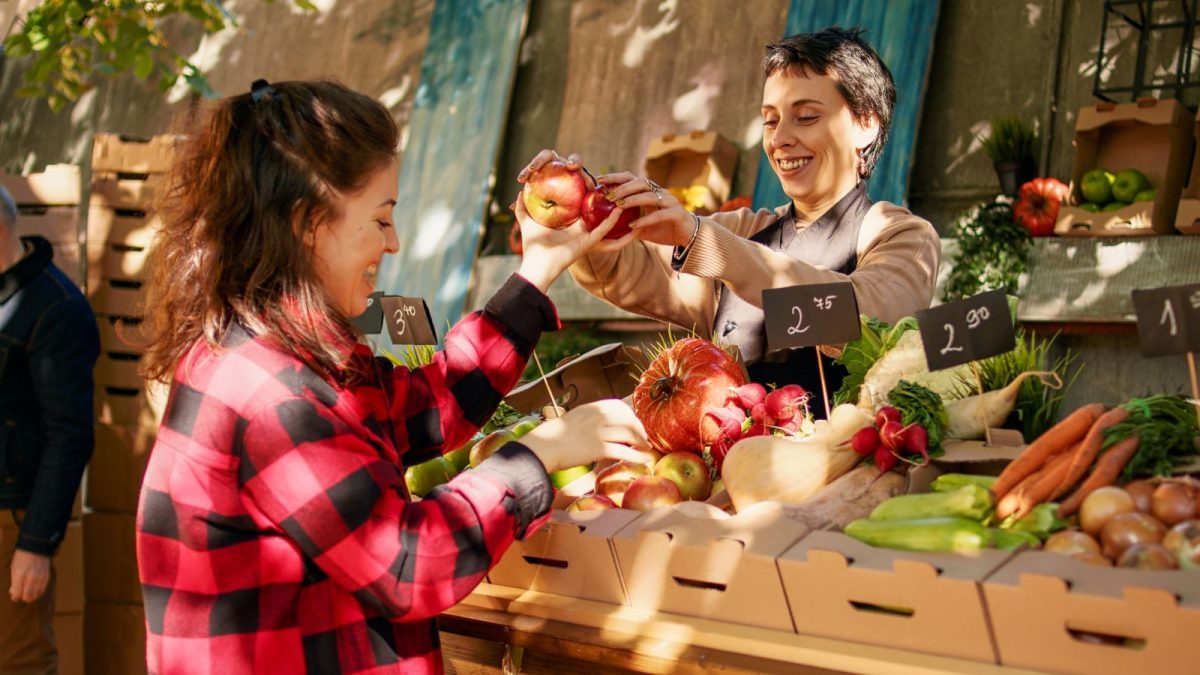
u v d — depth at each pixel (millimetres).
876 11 5039
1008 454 1488
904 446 1502
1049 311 4395
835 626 1309
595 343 5645
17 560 3176
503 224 6484
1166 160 4238
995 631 1195
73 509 3701
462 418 1603
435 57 6555
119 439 3689
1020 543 1272
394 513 1264
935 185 5219
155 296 1387
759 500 1527
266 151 1320
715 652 1363
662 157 5758
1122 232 4234
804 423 1744
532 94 6570
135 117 7988
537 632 1530
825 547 1322
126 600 3709
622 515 1527
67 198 3822
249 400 1260
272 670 1287
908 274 2076
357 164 1328
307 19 7492
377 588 1254
